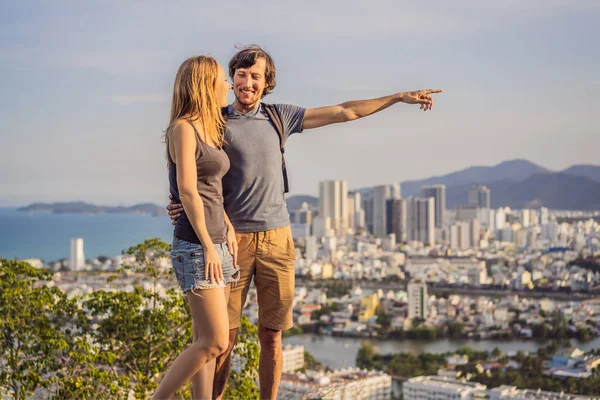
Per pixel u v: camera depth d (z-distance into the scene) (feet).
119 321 25.62
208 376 10.62
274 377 11.71
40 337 23.91
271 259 11.12
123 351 26.14
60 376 23.71
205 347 9.95
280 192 11.28
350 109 11.32
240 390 24.54
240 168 10.82
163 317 25.77
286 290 11.28
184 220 10.00
